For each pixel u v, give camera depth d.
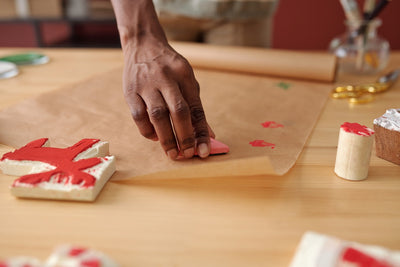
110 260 0.37
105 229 0.45
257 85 1.02
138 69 0.62
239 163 0.52
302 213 0.48
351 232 0.44
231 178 0.56
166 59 0.63
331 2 2.18
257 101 0.90
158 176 0.55
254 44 1.41
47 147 0.60
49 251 0.41
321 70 1.01
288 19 2.26
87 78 1.06
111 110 0.83
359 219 0.47
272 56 1.08
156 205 0.50
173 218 0.47
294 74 1.05
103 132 0.72
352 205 0.50
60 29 2.92
